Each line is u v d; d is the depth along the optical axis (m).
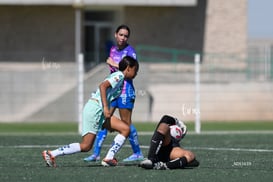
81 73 59.53
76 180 28.47
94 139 32.53
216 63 92.50
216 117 79.81
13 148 43.03
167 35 97.44
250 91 80.38
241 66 91.38
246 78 85.62
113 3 90.75
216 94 80.31
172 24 97.50
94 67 84.00
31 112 80.81
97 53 89.25
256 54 86.06
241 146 44.44
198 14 98.19
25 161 35.56
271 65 85.44
